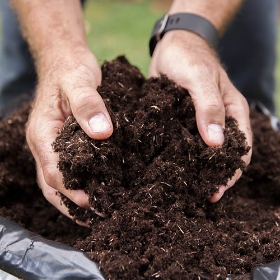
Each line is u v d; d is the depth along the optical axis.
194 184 0.39
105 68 0.44
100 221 0.37
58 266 0.34
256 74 0.74
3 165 0.47
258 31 0.70
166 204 0.38
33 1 0.51
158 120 0.40
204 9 0.52
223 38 0.71
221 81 0.45
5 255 0.35
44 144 0.39
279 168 0.49
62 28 0.49
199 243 0.36
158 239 0.35
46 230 0.42
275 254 0.36
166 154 0.39
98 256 0.34
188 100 0.41
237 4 0.55
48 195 0.41
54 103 0.41
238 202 0.44
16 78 0.73
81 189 0.37
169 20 0.51
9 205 0.45
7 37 0.70
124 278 0.33
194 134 0.41
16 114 0.52
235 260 0.35
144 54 1.23
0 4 0.69
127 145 0.39
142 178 0.38
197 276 0.34
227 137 0.39
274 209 0.46
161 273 0.33
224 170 0.38
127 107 0.41
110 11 1.55
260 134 0.52
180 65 0.45
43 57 0.47
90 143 0.36
